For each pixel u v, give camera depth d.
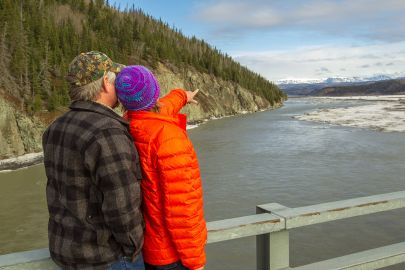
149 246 1.92
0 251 12.33
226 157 27.78
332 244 11.48
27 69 40.81
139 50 78.62
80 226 1.75
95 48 63.00
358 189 17.91
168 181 1.81
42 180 22.75
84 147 1.71
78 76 1.85
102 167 1.69
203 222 1.91
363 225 12.88
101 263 1.78
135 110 1.96
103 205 1.71
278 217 2.33
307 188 18.36
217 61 102.44
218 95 89.25
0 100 33.12
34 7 63.03
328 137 37.19
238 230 2.21
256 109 98.50
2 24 46.12
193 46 114.25
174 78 77.38
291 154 27.97
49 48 52.28
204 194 17.88
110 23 86.56
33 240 13.21
